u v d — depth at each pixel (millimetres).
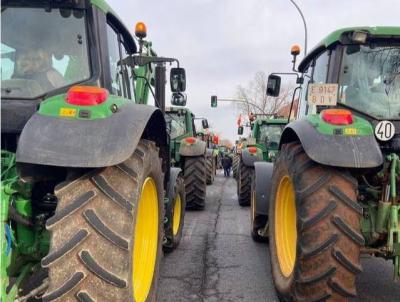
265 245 5211
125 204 2066
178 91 4266
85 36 2658
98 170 2105
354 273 2602
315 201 2650
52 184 2523
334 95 3041
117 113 2158
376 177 3041
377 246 3006
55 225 1970
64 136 2010
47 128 2031
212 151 13250
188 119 9055
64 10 2664
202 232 5918
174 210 4738
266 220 5023
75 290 1935
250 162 7883
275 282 3404
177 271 4227
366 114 3279
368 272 4211
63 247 1935
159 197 2938
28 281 2541
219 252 4902
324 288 2629
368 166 2543
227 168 17547
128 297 2018
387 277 4078
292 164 2947
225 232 5922
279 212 3645
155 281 2906
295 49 4867
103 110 2123
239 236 5684
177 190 4859
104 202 2037
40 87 2613
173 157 7367
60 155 1964
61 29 2662
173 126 8461
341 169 2723
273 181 3793
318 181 2693
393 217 2727
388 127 3016
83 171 2121
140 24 4039
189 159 7445
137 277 2719
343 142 2625
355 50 3354
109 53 2955
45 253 2410
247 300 3539
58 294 1912
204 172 7430
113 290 1961
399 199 2809
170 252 4883
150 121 2742
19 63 2641
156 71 4094
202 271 4234
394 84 3328
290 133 3277
